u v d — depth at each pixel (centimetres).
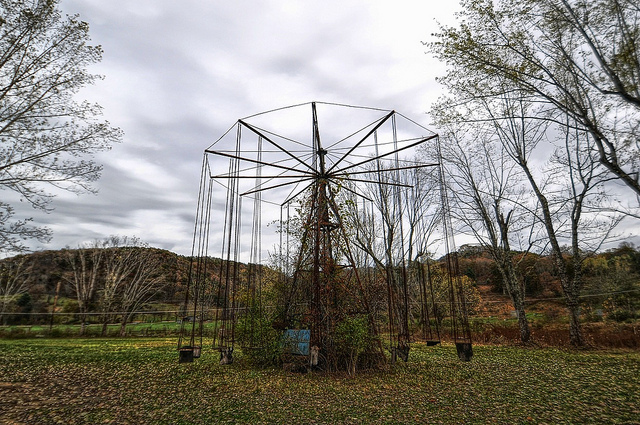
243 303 1392
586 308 2998
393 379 1088
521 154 2206
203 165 1038
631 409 772
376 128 1069
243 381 1069
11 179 1227
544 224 2184
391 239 2236
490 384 1023
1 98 1235
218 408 807
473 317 3172
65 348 2083
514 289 2150
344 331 1151
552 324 2712
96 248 4116
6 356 1712
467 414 748
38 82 1302
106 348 2061
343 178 1251
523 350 1780
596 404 816
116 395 955
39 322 3988
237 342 1323
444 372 1198
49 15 1284
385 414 752
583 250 2138
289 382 1048
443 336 2358
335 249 1271
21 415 789
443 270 3069
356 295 1274
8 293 4103
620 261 3192
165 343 2372
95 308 4028
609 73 739
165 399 898
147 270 4009
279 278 1498
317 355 1103
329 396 898
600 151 782
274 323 1268
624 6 755
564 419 712
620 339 1848
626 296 2833
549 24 898
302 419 724
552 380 1072
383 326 1888
